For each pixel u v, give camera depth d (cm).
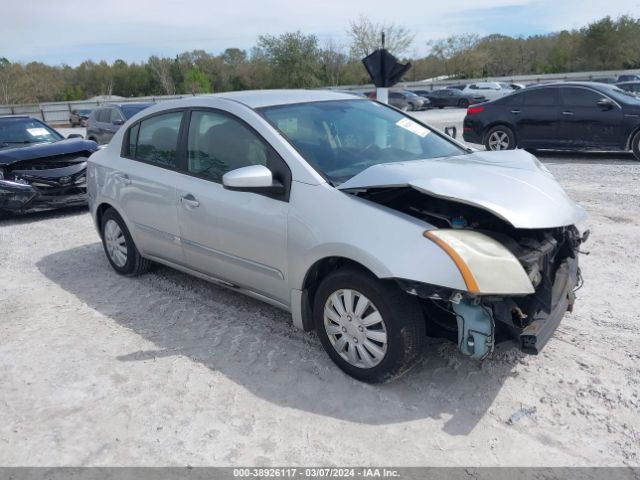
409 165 340
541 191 324
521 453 270
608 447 272
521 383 325
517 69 7012
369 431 289
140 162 473
